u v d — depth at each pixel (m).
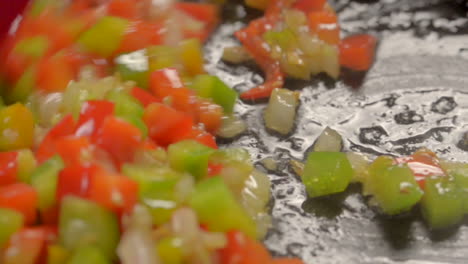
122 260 0.20
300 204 0.23
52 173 0.21
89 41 0.25
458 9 0.27
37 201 0.21
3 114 0.23
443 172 0.23
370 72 0.26
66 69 0.24
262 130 0.24
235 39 0.27
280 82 0.25
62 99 0.24
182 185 0.21
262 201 0.23
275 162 0.24
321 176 0.23
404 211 0.23
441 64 0.26
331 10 0.26
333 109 0.25
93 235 0.20
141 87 0.24
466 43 0.26
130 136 0.21
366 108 0.25
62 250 0.20
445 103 0.25
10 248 0.20
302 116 0.25
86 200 0.20
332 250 0.22
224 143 0.24
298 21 0.26
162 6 0.26
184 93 0.24
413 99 0.25
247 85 0.26
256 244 0.21
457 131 0.24
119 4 0.25
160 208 0.21
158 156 0.22
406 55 0.26
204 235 0.21
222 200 0.21
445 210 0.22
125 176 0.21
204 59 0.26
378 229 0.22
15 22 0.26
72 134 0.22
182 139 0.23
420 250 0.22
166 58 0.24
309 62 0.26
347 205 0.23
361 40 0.26
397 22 0.27
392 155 0.24
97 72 0.24
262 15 0.27
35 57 0.24
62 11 0.25
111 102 0.22
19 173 0.22
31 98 0.24
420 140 0.24
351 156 0.23
